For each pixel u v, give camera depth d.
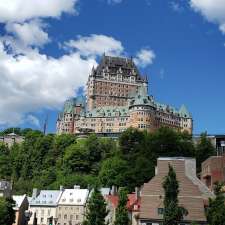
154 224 102.38
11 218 131.00
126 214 96.00
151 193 105.00
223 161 126.88
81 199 172.00
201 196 101.75
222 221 81.12
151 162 195.25
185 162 108.00
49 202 175.25
